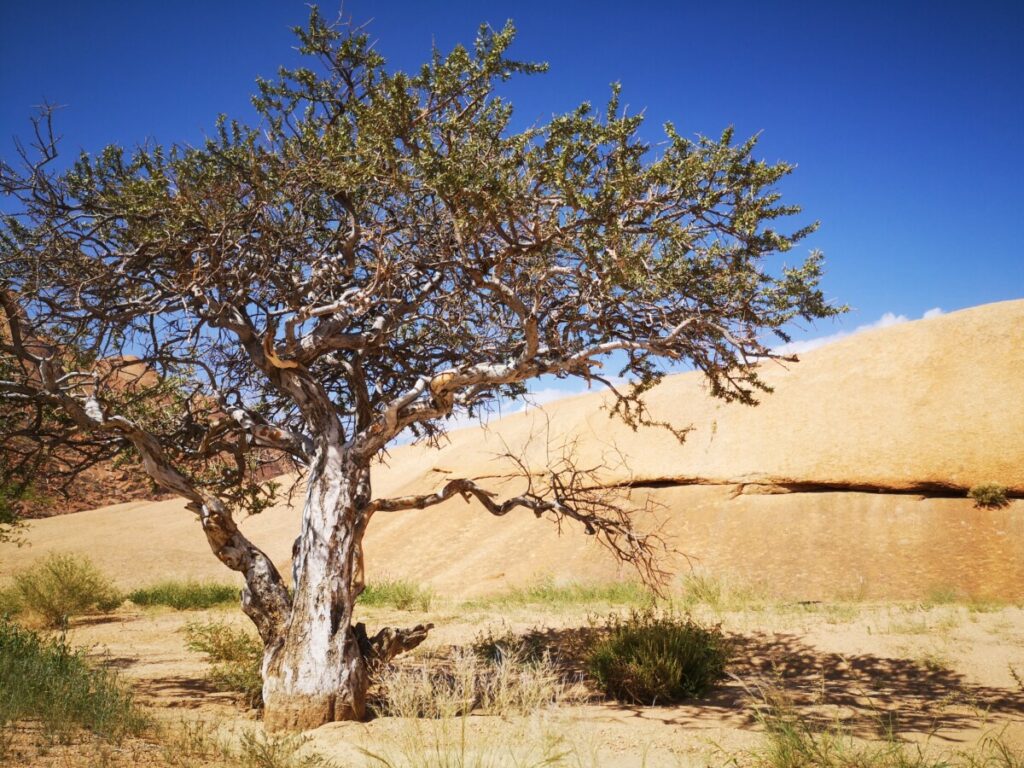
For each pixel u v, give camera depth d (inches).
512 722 221.3
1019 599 700.0
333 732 235.9
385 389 348.8
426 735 204.8
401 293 323.6
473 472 1289.4
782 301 249.6
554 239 258.5
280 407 354.6
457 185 235.8
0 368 303.3
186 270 283.1
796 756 190.1
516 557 1044.5
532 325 259.0
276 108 295.4
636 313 275.4
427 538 1203.9
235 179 274.8
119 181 302.0
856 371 1080.8
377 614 607.8
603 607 590.2
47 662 267.1
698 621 456.8
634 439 1133.1
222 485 349.7
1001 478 860.6
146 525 1425.9
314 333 296.8
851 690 300.8
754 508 965.2
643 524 1000.2
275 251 294.7
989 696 285.6
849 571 819.4
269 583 274.5
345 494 280.4
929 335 1083.9
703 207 248.4
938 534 840.3
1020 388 944.3
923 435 941.2
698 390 1176.8
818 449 984.3
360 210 306.5
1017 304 1082.7
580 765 182.9
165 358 312.8
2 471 343.9
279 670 257.9
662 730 235.8
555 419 1304.1
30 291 273.6
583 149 249.4
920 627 411.2
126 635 522.9
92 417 280.7
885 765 184.2
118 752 187.9
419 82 271.0
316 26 280.8
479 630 491.2
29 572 652.7
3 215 280.5
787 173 249.0
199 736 215.6
